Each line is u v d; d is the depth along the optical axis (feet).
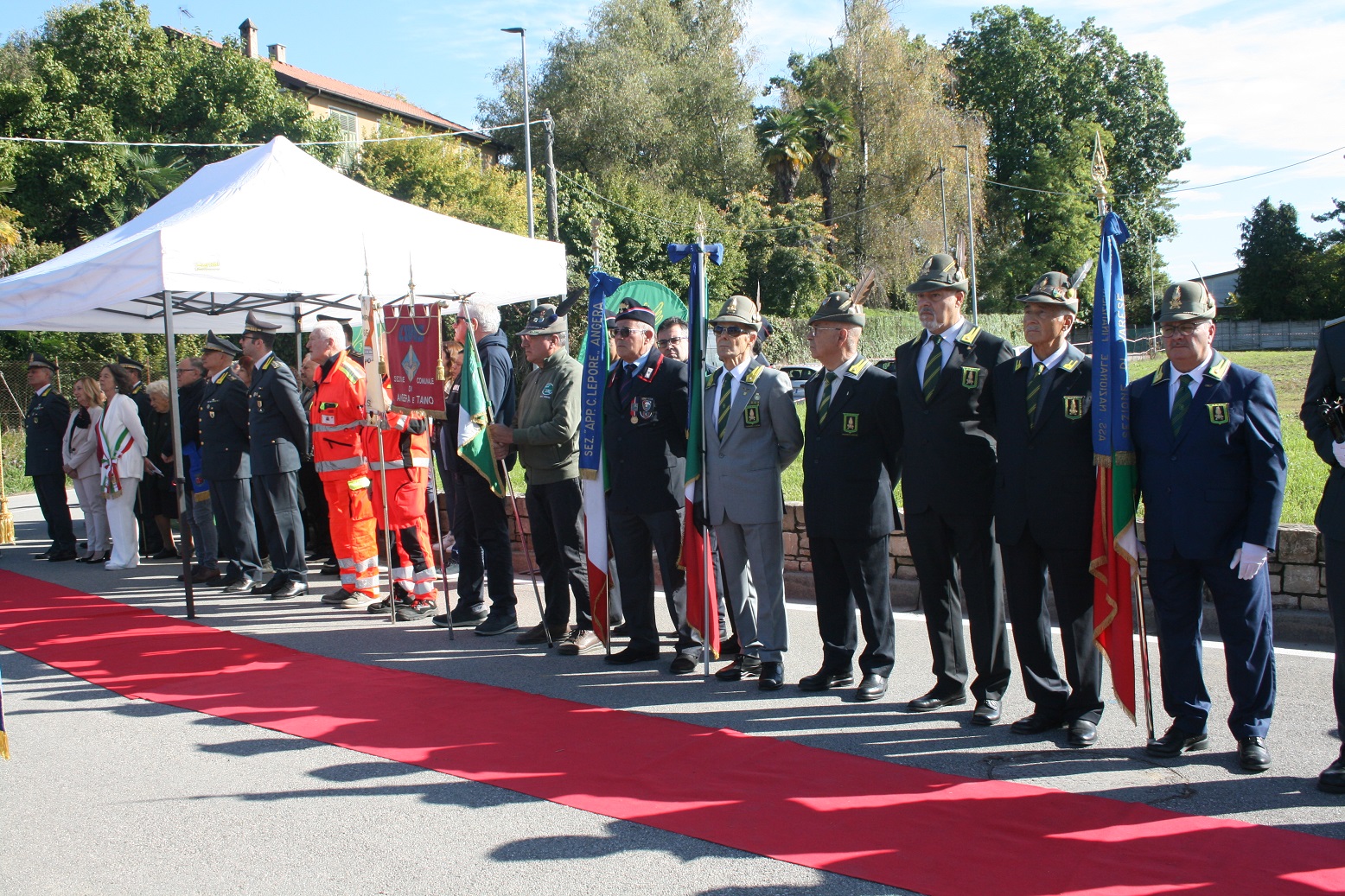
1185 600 13.84
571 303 20.83
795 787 12.98
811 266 121.70
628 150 130.31
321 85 130.72
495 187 105.60
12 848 12.12
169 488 31.96
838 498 16.55
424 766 14.17
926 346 15.69
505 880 10.93
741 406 17.47
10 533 36.09
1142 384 14.25
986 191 153.89
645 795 12.92
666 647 20.75
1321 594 19.16
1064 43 177.06
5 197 83.61
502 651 20.44
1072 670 14.75
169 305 23.53
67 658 20.24
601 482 19.19
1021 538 14.67
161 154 92.53
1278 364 117.70
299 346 36.37
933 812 12.09
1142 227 172.14
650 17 141.49
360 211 26.78
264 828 12.44
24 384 68.03
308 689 17.95
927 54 138.62
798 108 134.62
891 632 17.10
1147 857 10.79
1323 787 12.48
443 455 22.99
